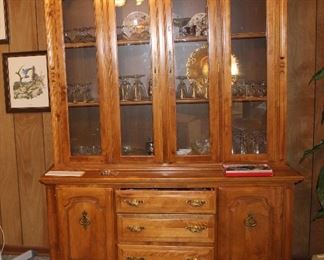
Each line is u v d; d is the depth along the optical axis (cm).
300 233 237
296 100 227
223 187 185
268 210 185
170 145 199
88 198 194
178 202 187
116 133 202
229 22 189
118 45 199
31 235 264
